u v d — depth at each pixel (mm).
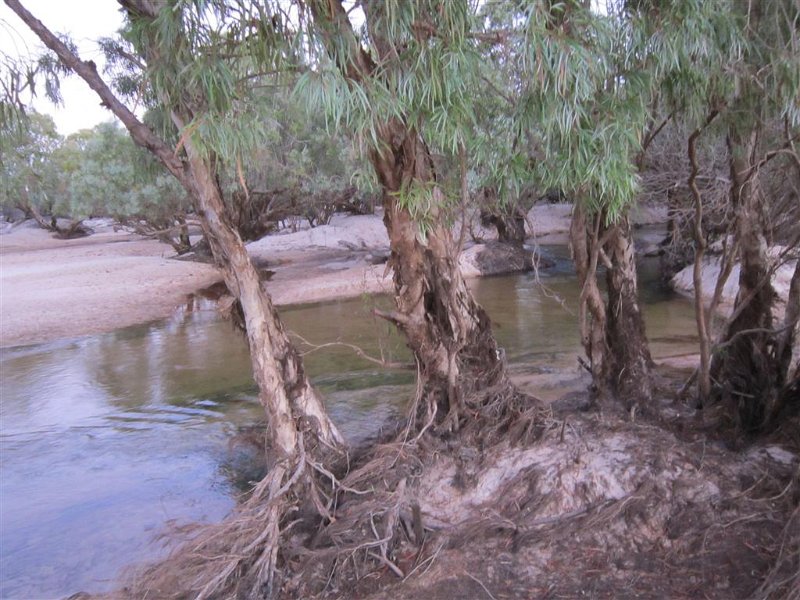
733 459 5418
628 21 4188
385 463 5621
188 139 4559
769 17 4887
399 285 6145
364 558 4840
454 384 6195
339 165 21781
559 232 27828
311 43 3625
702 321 6125
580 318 6270
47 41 4930
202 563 4762
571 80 3756
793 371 6102
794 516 4246
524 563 4668
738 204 5938
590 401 6715
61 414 9422
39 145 29531
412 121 4098
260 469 7195
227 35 3855
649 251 21844
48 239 38750
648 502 4949
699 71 4520
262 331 5527
